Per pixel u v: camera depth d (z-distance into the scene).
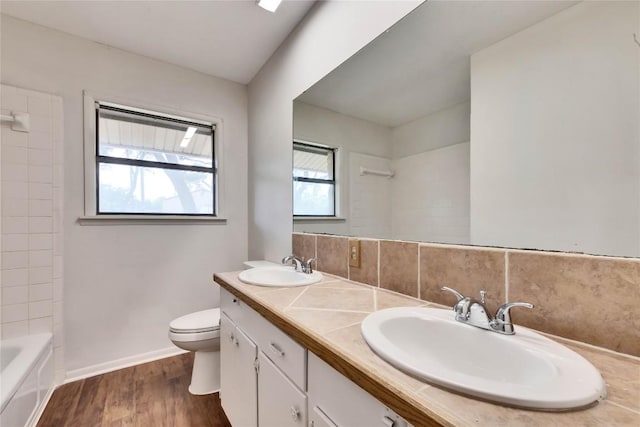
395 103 1.28
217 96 2.56
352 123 1.50
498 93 0.93
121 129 2.20
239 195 2.66
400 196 1.25
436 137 1.12
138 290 2.20
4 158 1.73
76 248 1.97
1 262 1.73
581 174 0.74
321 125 1.71
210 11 1.78
